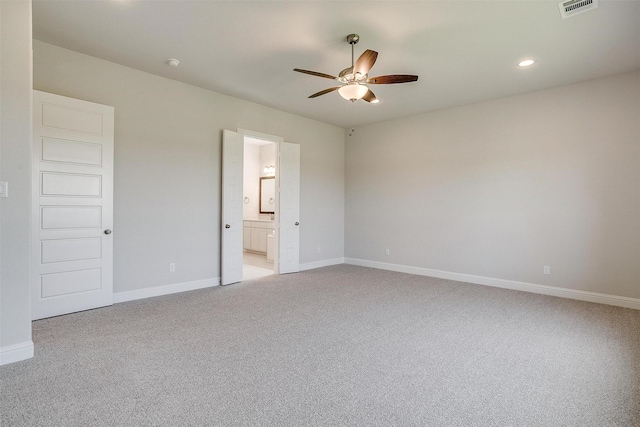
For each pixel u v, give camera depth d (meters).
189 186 4.39
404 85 4.26
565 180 4.22
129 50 3.42
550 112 4.32
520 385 2.12
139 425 1.70
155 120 4.05
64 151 3.29
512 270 4.65
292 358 2.48
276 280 5.11
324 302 3.93
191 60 3.64
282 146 5.50
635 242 3.78
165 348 2.61
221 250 4.72
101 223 3.56
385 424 1.73
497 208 4.77
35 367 2.26
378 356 2.52
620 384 2.13
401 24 2.87
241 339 2.81
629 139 3.80
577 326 3.17
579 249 4.13
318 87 4.45
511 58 3.49
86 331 2.93
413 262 5.69
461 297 4.18
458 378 2.21
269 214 8.55
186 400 1.92
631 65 3.63
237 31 3.03
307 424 1.72
